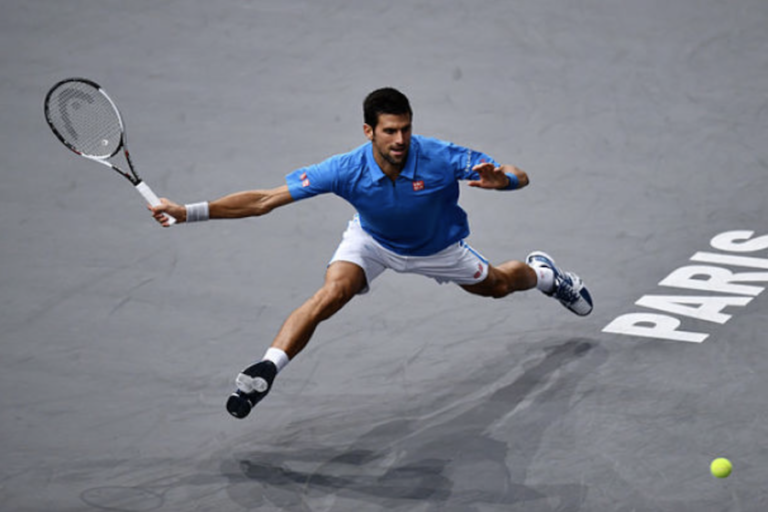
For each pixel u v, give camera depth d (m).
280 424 25.44
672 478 22.84
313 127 42.00
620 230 34.03
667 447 23.86
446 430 24.94
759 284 30.41
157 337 29.17
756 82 43.41
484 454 24.02
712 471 22.52
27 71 46.53
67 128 25.05
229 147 40.62
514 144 39.91
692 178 36.94
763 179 36.56
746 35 47.34
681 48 46.50
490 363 27.58
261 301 30.94
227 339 29.06
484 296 28.17
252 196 24.47
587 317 29.42
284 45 48.66
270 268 32.72
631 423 24.80
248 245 34.00
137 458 24.28
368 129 23.53
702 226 33.97
